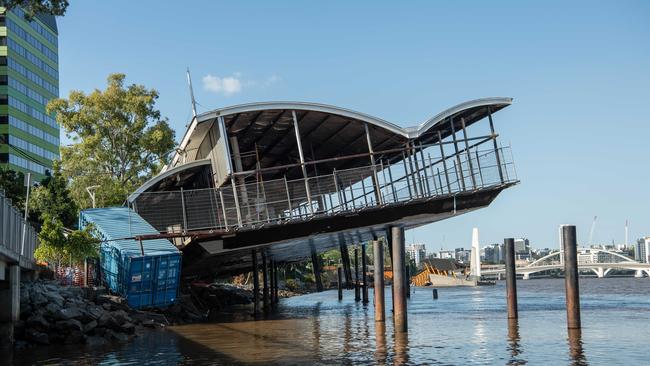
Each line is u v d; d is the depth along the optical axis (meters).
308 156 52.22
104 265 42.06
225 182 41.66
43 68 130.75
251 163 53.03
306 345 27.19
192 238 39.22
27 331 27.44
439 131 42.12
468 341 27.64
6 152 114.25
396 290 31.11
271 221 39.03
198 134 42.88
